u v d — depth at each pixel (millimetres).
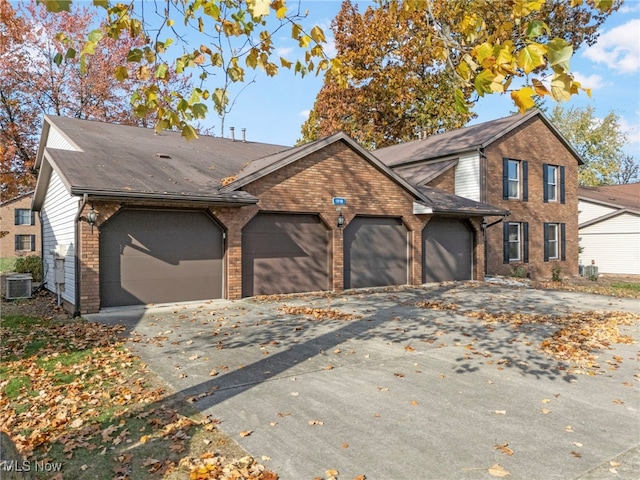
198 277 11391
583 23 25000
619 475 3473
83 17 22969
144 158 12695
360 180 14203
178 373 5844
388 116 31156
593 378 5848
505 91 2770
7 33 19234
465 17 3424
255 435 4105
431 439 4051
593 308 11312
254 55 4336
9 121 22156
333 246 13578
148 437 4062
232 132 21266
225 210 11516
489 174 19797
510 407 4828
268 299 11992
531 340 7766
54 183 13508
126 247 10383
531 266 21219
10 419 4453
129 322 8930
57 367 6043
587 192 29844
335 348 7176
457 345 7426
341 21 29969
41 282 15898
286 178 12656
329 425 4328
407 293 13711
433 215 15977
